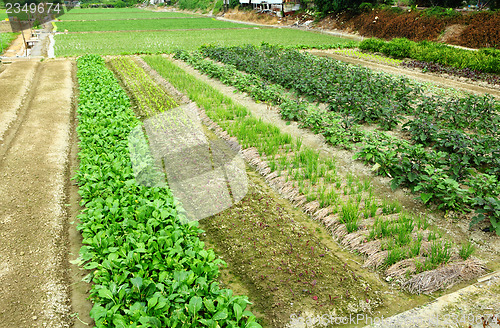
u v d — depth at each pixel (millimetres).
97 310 3934
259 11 59875
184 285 4293
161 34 39406
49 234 5922
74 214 6570
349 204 6305
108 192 6461
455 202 6629
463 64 19016
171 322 3902
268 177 7875
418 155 7676
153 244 4969
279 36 37000
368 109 11844
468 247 5367
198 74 18719
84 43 31047
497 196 6621
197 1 89312
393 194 7336
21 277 4953
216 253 5574
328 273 5129
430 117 10164
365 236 5766
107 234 5305
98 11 99938
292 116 11359
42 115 11953
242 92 14984
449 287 4934
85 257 5020
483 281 5016
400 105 11562
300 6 54594
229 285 4941
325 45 28047
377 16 38500
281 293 4742
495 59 18125
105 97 12617
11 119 11531
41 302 4555
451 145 8641
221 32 41781
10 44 32312
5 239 5723
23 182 7574
